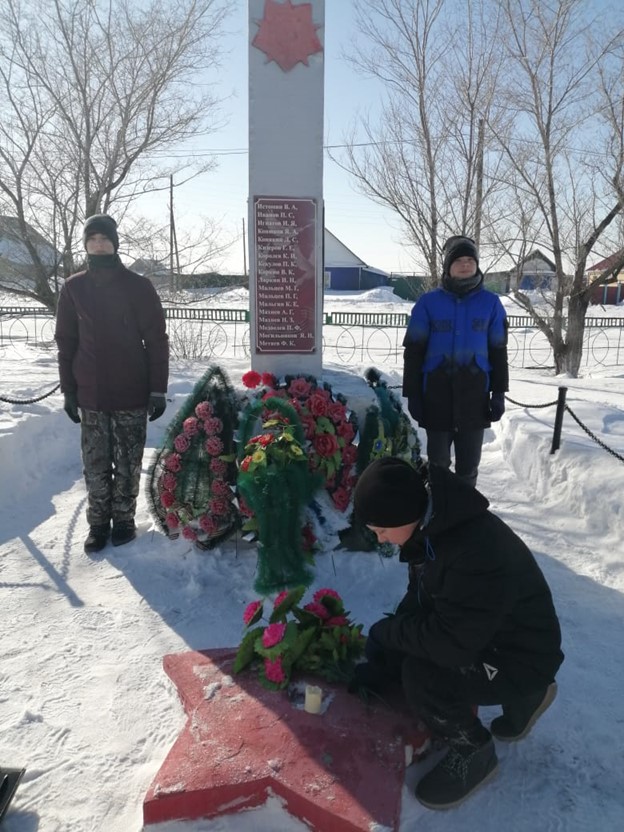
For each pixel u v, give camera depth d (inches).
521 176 395.2
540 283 474.3
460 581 76.0
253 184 152.6
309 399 139.3
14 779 83.5
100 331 143.2
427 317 147.2
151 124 419.5
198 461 141.9
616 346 686.5
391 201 387.5
